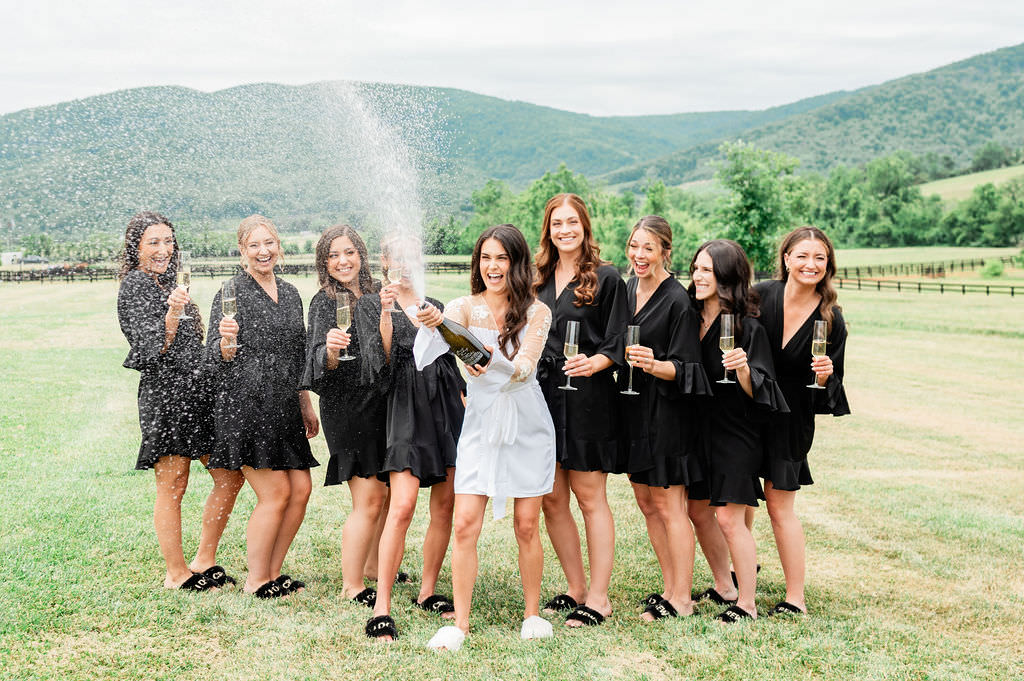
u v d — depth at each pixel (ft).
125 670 11.94
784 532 15.12
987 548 19.51
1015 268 221.25
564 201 14.93
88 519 19.19
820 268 14.57
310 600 14.93
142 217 14.64
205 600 14.48
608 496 24.30
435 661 12.41
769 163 118.83
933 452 33.65
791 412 14.89
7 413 33.09
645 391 14.74
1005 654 13.33
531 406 13.96
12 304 76.07
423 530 20.21
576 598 15.69
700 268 14.83
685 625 14.15
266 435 14.75
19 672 11.73
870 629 14.16
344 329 14.14
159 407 14.55
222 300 14.38
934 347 77.97
